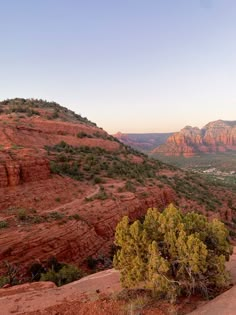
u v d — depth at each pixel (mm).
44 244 28422
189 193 70938
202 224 12891
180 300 11094
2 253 25156
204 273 11594
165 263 10781
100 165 66188
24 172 39875
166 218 12500
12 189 37062
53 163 53531
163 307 10531
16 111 92062
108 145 88438
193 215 13445
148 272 11172
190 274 11125
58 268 26016
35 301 12359
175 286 11023
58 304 11789
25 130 74375
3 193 35531
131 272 11438
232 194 85812
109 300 11594
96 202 43156
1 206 33438
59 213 35344
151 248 11414
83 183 51719
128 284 11562
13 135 66250
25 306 11922
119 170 66562
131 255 12031
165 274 11305
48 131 81562
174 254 11664
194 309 10352
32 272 24875
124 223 12641
